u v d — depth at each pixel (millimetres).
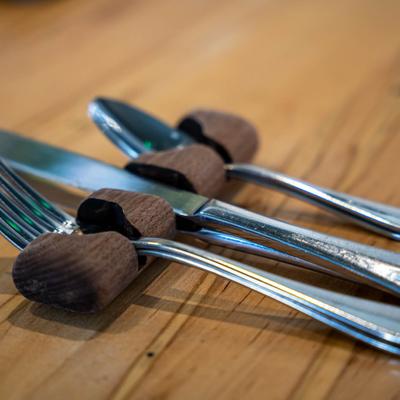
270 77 465
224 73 470
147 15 553
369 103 434
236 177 349
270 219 305
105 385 271
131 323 292
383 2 568
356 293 300
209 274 311
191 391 269
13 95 450
